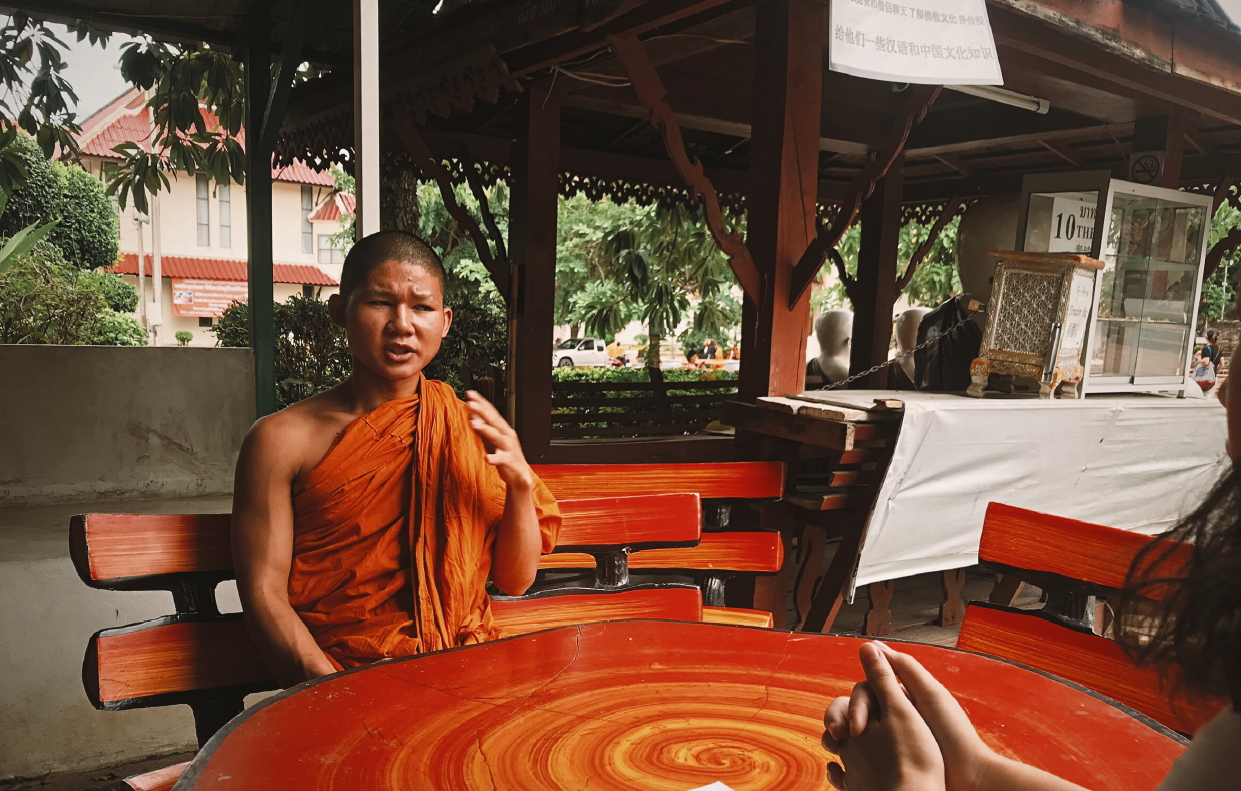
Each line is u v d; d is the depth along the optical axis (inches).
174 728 125.0
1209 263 240.4
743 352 156.0
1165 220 199.5
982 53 128.4
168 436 188.1
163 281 888.9
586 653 60.6
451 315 72.7
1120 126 239.3
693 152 326.3
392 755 44.4
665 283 411.2
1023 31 158.4
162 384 187.0
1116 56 176.1
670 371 432.5
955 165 323.3
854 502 142.3
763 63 148.9
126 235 871.1
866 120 276.8
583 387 278.8
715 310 438.3
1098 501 171.9
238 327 288.2
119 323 325.4
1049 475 160.7
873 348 301.1
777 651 61.8
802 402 144.1
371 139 98.3
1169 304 203.3
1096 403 165.0
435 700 51.8
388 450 66.3
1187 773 26.1
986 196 341.1
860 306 305.4
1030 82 198.5
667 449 227.8
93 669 65.4
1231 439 26.9
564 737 47.0
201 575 71.6
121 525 68.1
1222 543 25.8
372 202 98.8
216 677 70.4
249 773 42.2
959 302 192.9
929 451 140.4
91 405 180.1
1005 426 150.6
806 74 147.2
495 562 74.0
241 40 224.7
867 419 134.7
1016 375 164.4
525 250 233.5
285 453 66.3
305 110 261.1
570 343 981.8
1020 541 87.1
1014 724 50.6
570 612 88.8
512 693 53.2
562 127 296.0
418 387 70.8
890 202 295.3
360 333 66.3
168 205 894.4
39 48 225.9
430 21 209.5
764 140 149.6
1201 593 25.1
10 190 231.9
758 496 103.2
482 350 309.4
